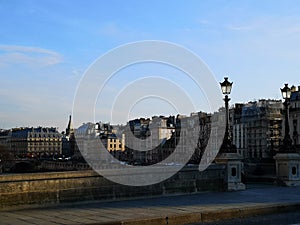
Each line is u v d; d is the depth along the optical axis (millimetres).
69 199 14953
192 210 13359
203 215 12961
